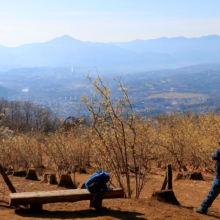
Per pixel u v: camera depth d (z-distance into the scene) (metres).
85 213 5.04
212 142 11.48
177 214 5.20
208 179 10.47
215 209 6.54
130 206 5.55
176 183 9.57
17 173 11.07
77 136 11.34
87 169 12.38
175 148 11.48
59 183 9.00
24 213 4.95
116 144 7.18
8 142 11.66
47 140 11.71
